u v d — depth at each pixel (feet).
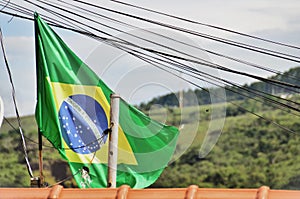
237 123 241.76
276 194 55.52
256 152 240.94
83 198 57.41
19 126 88.28
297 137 238.89
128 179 85.97
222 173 228.63
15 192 58.65
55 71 89.81
